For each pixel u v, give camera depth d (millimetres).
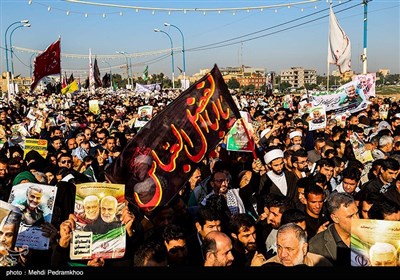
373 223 3217
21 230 3953
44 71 19969
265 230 5148
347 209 4078
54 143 10711
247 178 6625
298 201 6121
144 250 3686
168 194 4516
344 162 8000
